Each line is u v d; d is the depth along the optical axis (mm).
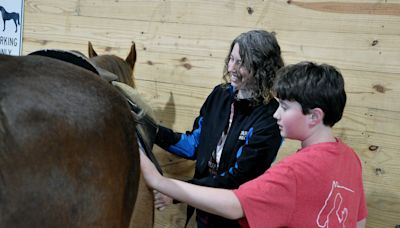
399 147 1314
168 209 1713
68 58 1007
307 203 834
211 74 1581
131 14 1716
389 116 1318
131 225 985
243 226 882
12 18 2021
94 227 734
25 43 2014
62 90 709
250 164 1148
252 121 1188
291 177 834
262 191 833
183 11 1600
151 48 1693
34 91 668
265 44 1156
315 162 846
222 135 1285
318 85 849
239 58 1181
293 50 1436
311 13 1386
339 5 1342
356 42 1337
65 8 1871
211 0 1538
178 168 1685
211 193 875
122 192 802
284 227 862
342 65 1366
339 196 854
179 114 1669
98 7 1788
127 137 822
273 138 1159
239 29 1510
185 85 1641
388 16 1282
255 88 1192
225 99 1301
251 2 1474
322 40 1384
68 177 678
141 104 1183
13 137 617
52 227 666
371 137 1353
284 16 1430
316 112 870
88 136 710
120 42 1768
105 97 782
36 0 1939
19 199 618
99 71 1053
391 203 1346
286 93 880
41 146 644
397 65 1290
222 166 1246
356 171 922
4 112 619
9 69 683
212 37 1561
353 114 1369
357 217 1014
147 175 975
